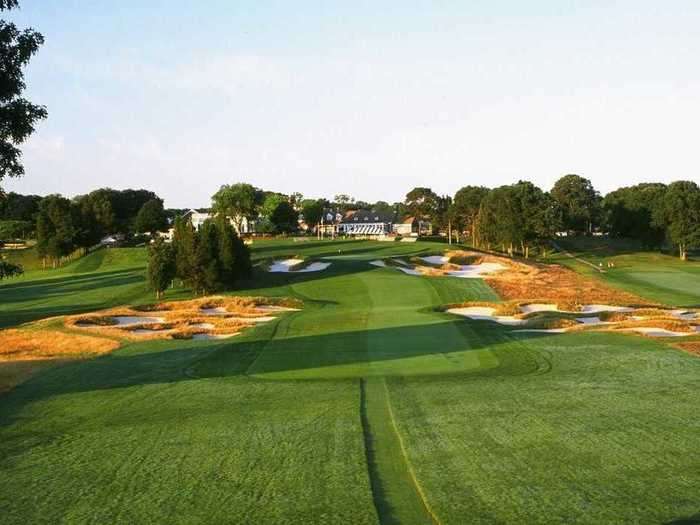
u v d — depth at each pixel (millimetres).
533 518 12055
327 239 130250
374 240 124125
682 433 16766
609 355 28078
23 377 27766
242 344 34500
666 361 26453
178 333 40812
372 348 31703
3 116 23688
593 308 51594
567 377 23891
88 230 118625
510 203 111250
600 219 188000
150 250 66562
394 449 16344
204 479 14758
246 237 147875
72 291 72812
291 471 14961
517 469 14555
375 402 21000
